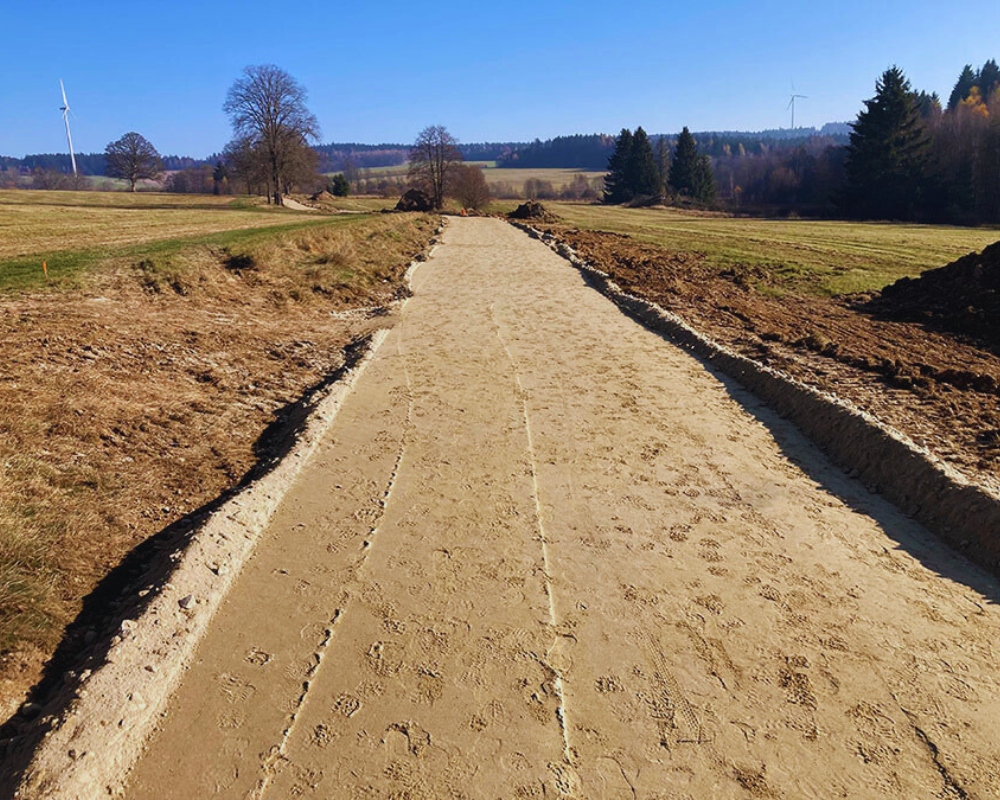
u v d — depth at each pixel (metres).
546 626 4.82
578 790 3.55
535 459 7.56
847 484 7.09
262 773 3.61
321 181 112.44
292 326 12.78
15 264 12.66
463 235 33.12
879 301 16.27
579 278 20.39
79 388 7.47
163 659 4.29
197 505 6.12
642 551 5.78
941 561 5.73
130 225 25.53
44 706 3.85
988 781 3.64
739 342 12.41
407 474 7.13
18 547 4.75
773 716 4.06
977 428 8.08
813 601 5.14
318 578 5.32
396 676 4.32
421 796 3.49
